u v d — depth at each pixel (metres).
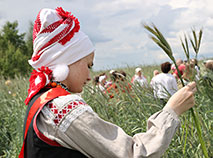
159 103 2.70
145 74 8.26
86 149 0.91
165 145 0.92
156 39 1.11
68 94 1.04
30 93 1.08
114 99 3.21
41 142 0.96
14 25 29.62
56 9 1.13
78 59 1.08
